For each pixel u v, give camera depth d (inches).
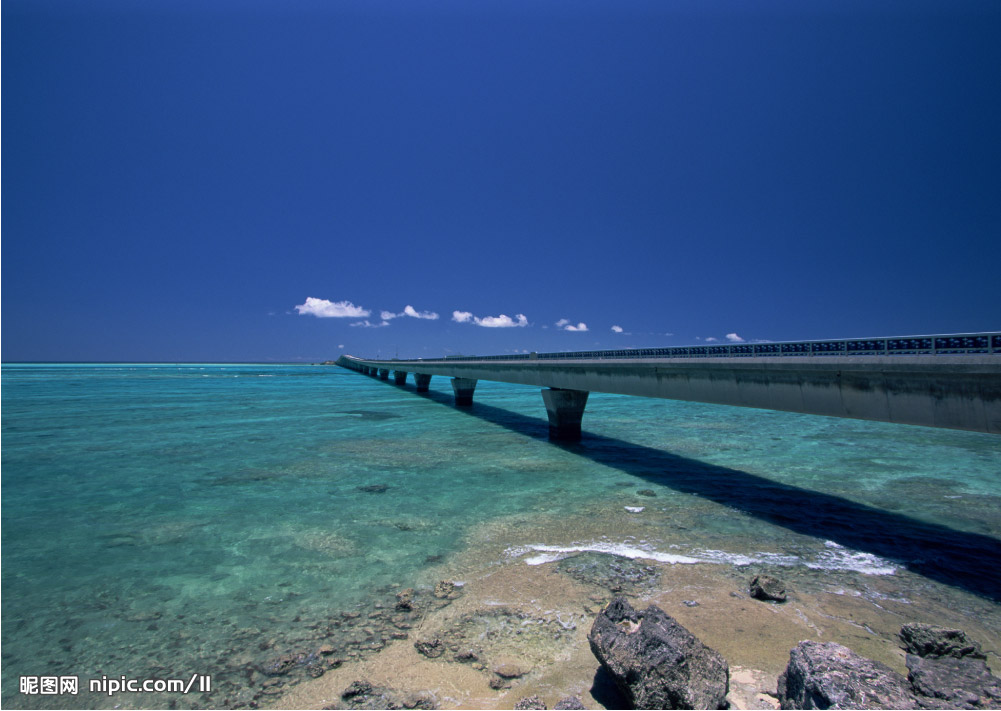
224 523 656.4
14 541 591.2
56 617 408.2
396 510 711.1
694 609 408.5
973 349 536.1
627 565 503.5
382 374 5315.0
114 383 4370.1
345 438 1405.0
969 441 1362.0
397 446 1270.9
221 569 505.7
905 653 344.2
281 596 442.9
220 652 354.6
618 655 284.4
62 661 345.1
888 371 608.4
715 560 518.3
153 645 364.5
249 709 291.9
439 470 983.0
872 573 487.5
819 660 270.2
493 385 5118.1
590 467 1007.0
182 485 870.4
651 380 1055.6
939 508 713.0
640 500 755.4
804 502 742.5
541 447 1254.3
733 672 319.0
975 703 249.0
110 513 705.6
